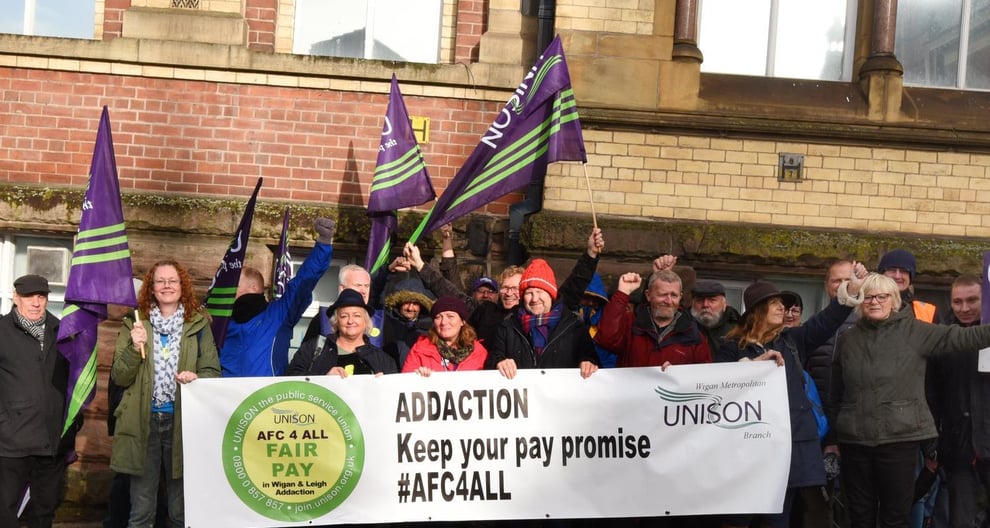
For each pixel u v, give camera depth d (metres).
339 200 10.43
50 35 10.70
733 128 10.08
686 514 7.58
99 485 10.17
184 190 10.42
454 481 7.60
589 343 7.87
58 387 8.42
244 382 7.58
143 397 7.74
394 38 10.80
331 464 7.59
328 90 10.45
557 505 7.60
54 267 10.59
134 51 10.36
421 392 7.61
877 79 10.20
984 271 7.70
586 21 10.16
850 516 7.78
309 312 10.62
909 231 10.22
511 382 7.62
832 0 10.60
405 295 8.73
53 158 10.43
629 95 10.12
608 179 10.09
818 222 10.18
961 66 10.62
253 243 10.35
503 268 10.37
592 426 7.62
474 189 8.91
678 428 7.62
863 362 7.65
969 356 7.94
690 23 10.18
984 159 10.26
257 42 10.57
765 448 7.59
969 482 8.04
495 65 10.44
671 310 7.76
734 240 10.00
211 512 7.55
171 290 7.82
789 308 8.30
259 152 10.43
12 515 8.20
